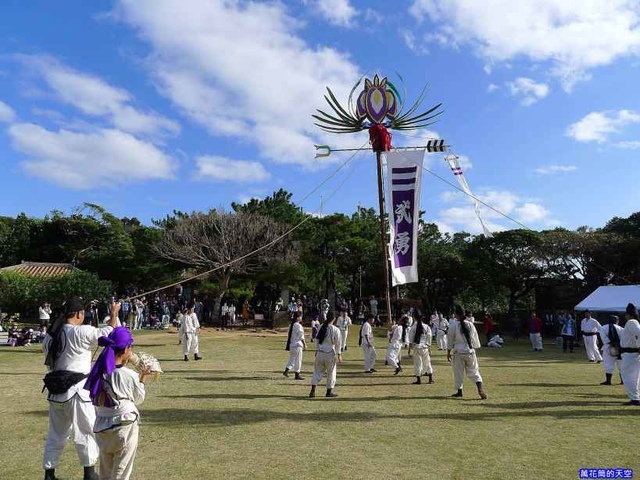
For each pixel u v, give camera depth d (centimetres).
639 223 3878
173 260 3481
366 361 1461
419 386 1191
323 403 968
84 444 529
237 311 3888
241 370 1433
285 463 609
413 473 578
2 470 585
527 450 666
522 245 3816
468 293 4319
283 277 3447
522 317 3803
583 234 3644
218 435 728
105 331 572
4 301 3036
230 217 3469
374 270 3994
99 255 4216
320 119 1727
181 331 1703
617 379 1305
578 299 3741
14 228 4656
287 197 4150
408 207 1553
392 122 1708
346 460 622
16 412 866
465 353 1034
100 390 441
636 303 2262
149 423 795
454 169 1730
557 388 1155
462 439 717
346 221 3925
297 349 1290
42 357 1705
